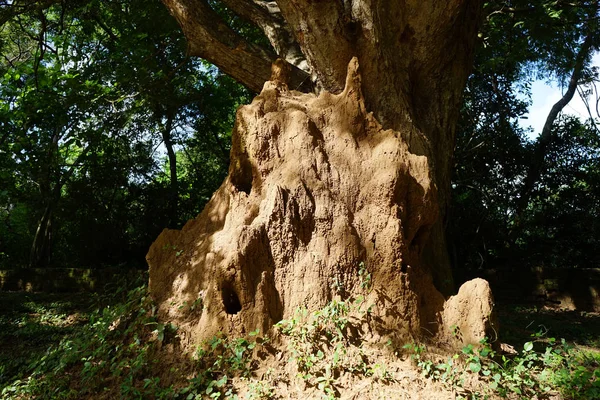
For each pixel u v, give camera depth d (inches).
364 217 232.2
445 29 305.6
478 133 675.4
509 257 637.9
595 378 194.2
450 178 325.1
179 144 775.7
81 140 644.7
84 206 691.4
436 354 202.5
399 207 231.6
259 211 235.1
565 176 638.5
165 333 223.9
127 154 706.2
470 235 651.5
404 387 186.4
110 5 578.9
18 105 519.8
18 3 479.2
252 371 200.5
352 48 288.4
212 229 260.1
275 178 240.5
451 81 325.7
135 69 518.3
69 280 595.5
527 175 648.4
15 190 663.1
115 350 232.4
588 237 614.2
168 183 749.9
